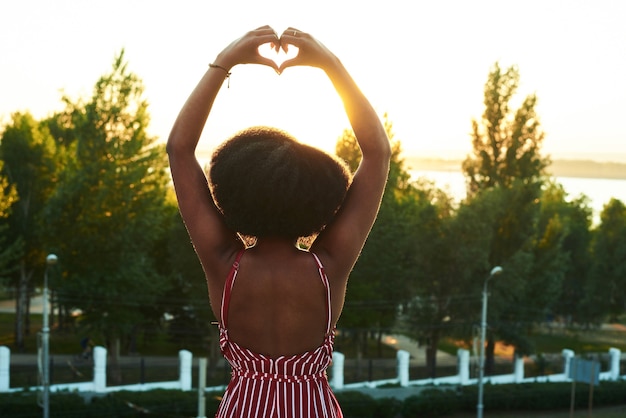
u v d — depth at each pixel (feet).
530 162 175.73
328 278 6.52
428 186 170.81
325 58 6.68
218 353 159.53
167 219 161.79
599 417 130.72
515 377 148.25
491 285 152.66
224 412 6.54
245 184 6.36
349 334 164.45
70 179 144.56
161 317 167.43
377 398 121.29
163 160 150.71
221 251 6.62
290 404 6.38
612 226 195.52
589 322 200.13
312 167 6.45
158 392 116.78
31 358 152.25
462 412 130.21
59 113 216.13
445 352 185.26
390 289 155.43
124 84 143.95
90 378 134.62
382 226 152.56
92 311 143.23
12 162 162.30
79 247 143.13
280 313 6.41
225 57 6.66
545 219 180.24
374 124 6.71
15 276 173.27
